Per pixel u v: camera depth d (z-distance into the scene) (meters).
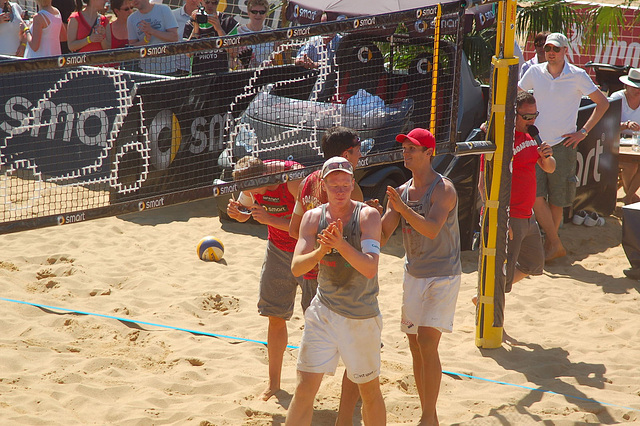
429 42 12.55
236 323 9.57
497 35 8.55
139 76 13.80
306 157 11.55
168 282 10.77
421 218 6.43
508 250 9.13
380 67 13.21
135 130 12.94
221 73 13.98
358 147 6.63
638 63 22.39
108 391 7.38
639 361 8.86
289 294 7.41
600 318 10.26
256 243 12.73
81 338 8.78
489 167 8.69
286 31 7.48
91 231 12.77
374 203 6.44
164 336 8.95
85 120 14.11
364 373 5.83
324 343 5.84
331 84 12.84
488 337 9.09
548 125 12.30
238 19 21.41
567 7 19.56
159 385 7.61
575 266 12.45
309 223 5.83
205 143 13.95
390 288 11.09
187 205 14.64
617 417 7.30
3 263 10.95
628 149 15.23
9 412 6.71
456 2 8.15
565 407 7.46
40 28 16.23
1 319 8.95
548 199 12.68
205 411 7.06
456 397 7.75
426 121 12.44
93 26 16.02
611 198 14.99
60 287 10.27
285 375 8.05
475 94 13.09
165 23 16.16
